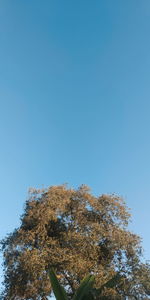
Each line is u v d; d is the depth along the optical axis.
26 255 21.66
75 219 23.80
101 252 23.23
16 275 22.59
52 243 22.48
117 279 12.89
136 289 21.61
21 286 22.31
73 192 24.91
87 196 24.59
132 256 22.97
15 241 23.36
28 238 23.11
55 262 21.25
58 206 23.78
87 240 22.36
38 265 21.12
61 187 25.12
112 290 16.33
